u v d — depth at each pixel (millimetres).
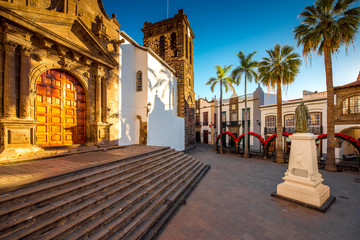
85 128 9227
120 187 4855
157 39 23031
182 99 21359
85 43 8695
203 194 7039
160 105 15102
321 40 11445
